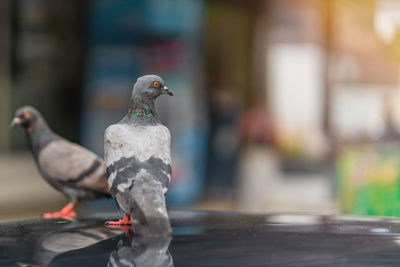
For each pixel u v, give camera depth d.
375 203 6.05
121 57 11.23
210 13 14.08
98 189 4.55
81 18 12.23
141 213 2.39
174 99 11.36
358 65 21.52
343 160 6.66
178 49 11.27
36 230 2.48
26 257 1.97
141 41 11.20
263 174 12.92
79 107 12.76
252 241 2.19
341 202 6.70
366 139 19.69
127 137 2.79
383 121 12.10
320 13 20.08
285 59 19.69
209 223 2.57
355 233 2.36
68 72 12.77
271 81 19.05
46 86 12.93
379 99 21.05
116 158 2.72
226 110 13.36
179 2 11.27
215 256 1.96
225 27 14.55
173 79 11.31
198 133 11.79
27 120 4.74
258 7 15.90
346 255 2.00
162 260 1.90
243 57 15.31
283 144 18.78
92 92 11.31
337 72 20.97
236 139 13.03
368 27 20.83
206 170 12.68
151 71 11.27
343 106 21.06
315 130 20.08
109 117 11.28
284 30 19.39
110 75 11.26
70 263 1.89
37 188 12.03
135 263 1.87
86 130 11.36
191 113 11.57
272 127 14.49
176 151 11.48
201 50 11.89
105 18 11.25
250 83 15.45
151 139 2.81
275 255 1.98
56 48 12.74
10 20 12.55
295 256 1.97
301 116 20.28
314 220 2.69
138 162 2.68
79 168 4.55
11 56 12.60
